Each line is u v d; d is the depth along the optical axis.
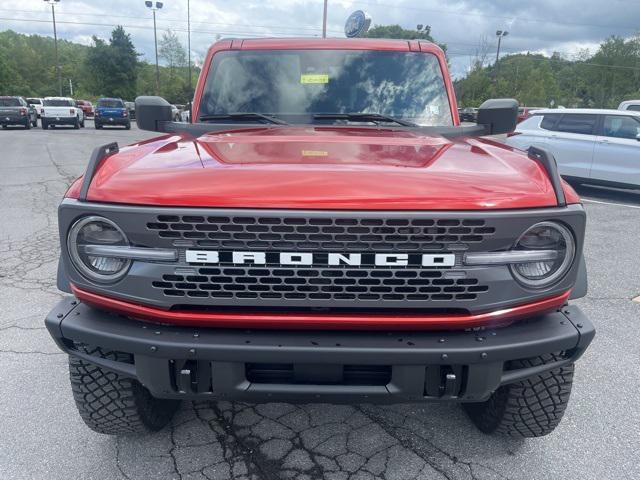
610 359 3.83
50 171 12.77
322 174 2.04
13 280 5.22
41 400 3.21
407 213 1.93
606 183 10.61
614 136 10.50
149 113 3.39
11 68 82.75
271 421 3.05
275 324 2.05
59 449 2.78
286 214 1.91
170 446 2.82
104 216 2.00
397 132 3.09
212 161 2.22
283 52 3.75
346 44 3.78
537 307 2.11
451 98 3.67
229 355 2.01
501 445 2.85
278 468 2.66
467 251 1.99
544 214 2.01
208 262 1.98
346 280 2.00
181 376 2.10
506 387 2.59
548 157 2.26
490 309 2.06
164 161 2.25
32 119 32.19
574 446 2.84
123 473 2.61
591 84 78.25
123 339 2.06
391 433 2.95
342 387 2.07
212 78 3.72
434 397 2.14
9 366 3.59
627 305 4.91
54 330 2.17
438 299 2.02
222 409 3.16
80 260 2.08
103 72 75.88
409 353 2.00
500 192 2.02
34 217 7.88
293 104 3.61
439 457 2.75
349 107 3.59
